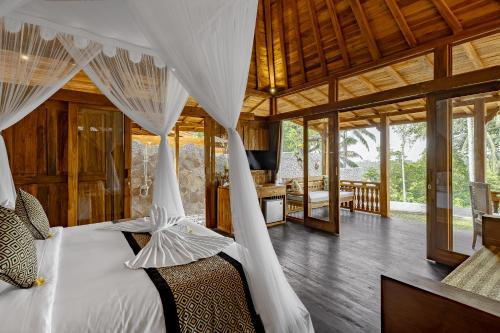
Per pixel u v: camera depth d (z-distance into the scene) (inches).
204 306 54.7
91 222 153.7
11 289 50.9
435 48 127.6
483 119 119.7
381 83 162.6
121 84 110.3
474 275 71.7
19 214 77.5
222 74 68.0
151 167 252.5
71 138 147.0
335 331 75.0
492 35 113.7
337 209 176.1
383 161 232.1
